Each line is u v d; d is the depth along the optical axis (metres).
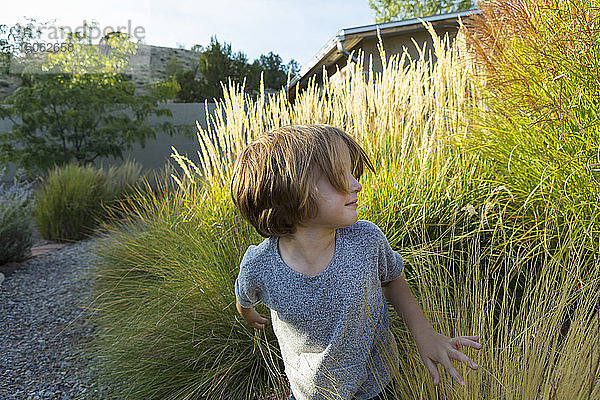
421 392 1.31
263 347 2.21
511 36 2.57
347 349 1.23
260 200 1.11
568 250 1.95
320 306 1.17
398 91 3.06
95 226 6.64
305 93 3.45
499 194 2.40
